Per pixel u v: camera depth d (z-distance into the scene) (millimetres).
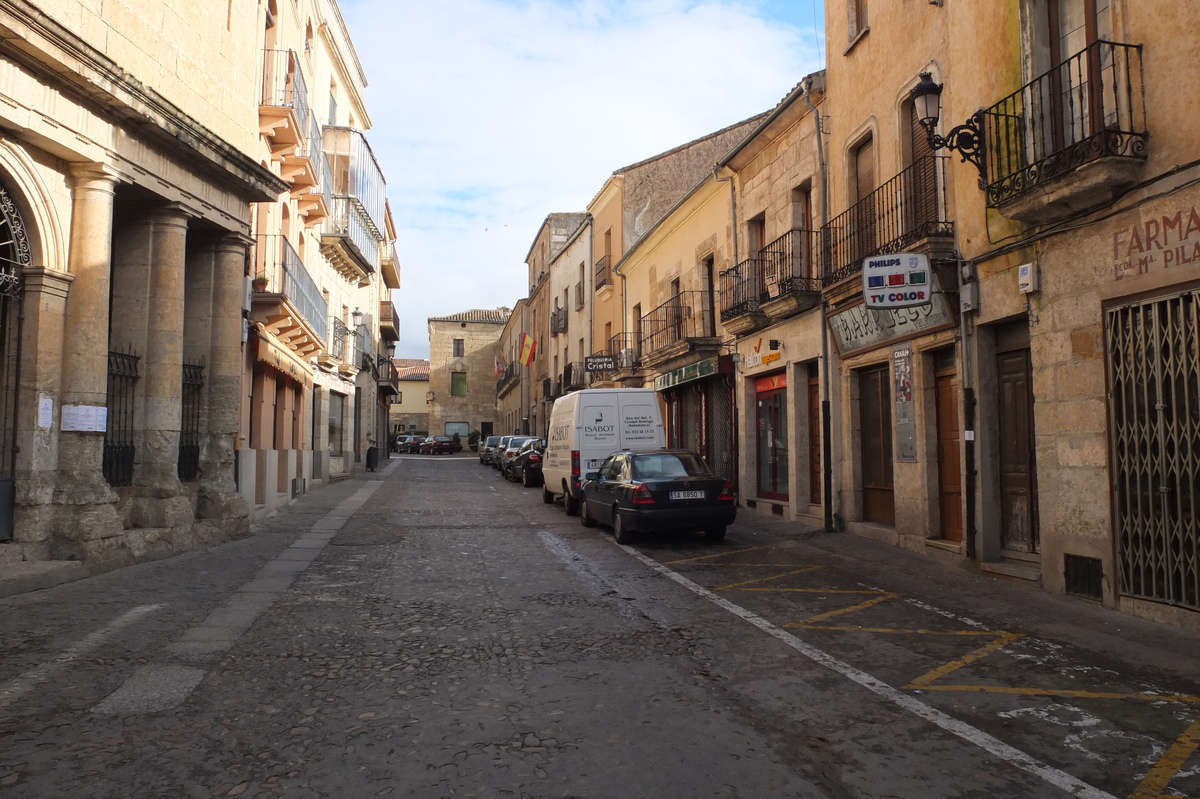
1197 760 4035
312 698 4980
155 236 10859
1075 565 7797
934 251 9773
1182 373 6547
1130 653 5996
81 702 4859
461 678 5398
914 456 10938
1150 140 6844
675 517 11570
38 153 8742
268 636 6488
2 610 7191
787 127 15039
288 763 3979
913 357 10914
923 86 8633
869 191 12539
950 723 4559
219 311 12383
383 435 49906
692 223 20219
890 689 5184
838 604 7832
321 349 21234
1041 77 7781
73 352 9109
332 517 15484
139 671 5492
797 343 14555
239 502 12297
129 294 10789
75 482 9039
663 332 22062
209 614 7227
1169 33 6680
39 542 8656
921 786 3729
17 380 8672
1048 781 3789
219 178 11758
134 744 4215
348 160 24031
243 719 4602
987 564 9125
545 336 42281
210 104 11719
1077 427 7727
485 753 4105
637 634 6633
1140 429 6996
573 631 6727
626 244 27016
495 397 72000
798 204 14906
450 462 47531
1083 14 7824
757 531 13523
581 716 4656
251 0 13039
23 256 8742
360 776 3828
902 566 9867
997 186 8484
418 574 9422
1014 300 8703
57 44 8109
